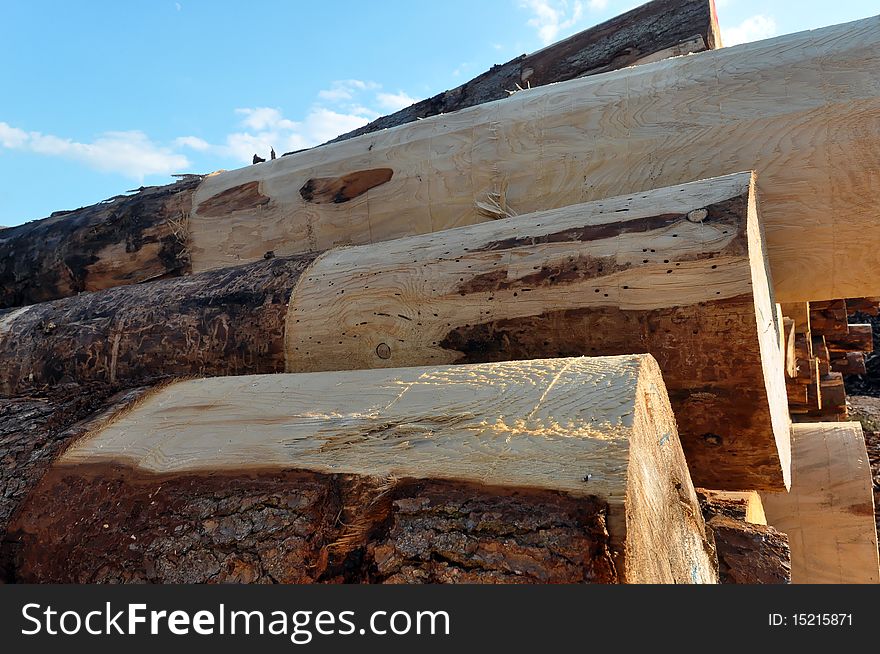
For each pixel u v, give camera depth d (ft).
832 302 19.69
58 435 6.17
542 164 9.34
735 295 5.77
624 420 4.03
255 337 8.05
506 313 6.72
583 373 4.74
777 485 6.66
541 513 3.59
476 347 6.88
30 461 5.90
